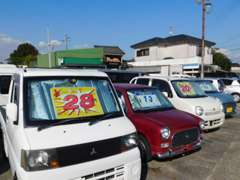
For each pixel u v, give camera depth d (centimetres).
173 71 3462
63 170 274
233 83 1512
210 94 945
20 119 305
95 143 298
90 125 321
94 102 357
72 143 283
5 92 582
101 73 402
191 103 716
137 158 335
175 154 484
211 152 578
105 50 3838
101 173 301
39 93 327
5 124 426
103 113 354
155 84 821
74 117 326
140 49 4541
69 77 359
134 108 546
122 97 561
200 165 499
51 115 316
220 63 5050
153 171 468
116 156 312
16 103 344
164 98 629
